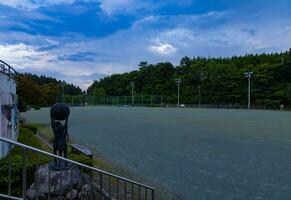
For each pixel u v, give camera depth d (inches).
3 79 616.4
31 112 3019.2
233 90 5014.8
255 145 965.2
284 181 564.4
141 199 452.1
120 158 761.0
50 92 1688.0
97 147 919.7
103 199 371.9
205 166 681.6
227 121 1934.1
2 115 603.5
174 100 5693.9
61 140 378.6
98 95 6402.6
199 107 4970.5
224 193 497.4
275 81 4788.4
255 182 558.3
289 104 4510.3
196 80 5679.1
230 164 698.8
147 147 926.4
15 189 398.6
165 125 1637.6
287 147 925.8
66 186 343.3
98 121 1904.5
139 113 2957.7
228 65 5693.9
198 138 1125.1
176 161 729.0
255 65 5723.4
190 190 512.1
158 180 568.4
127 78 6727.4
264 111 3683.6
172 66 6333.7
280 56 5831.7
